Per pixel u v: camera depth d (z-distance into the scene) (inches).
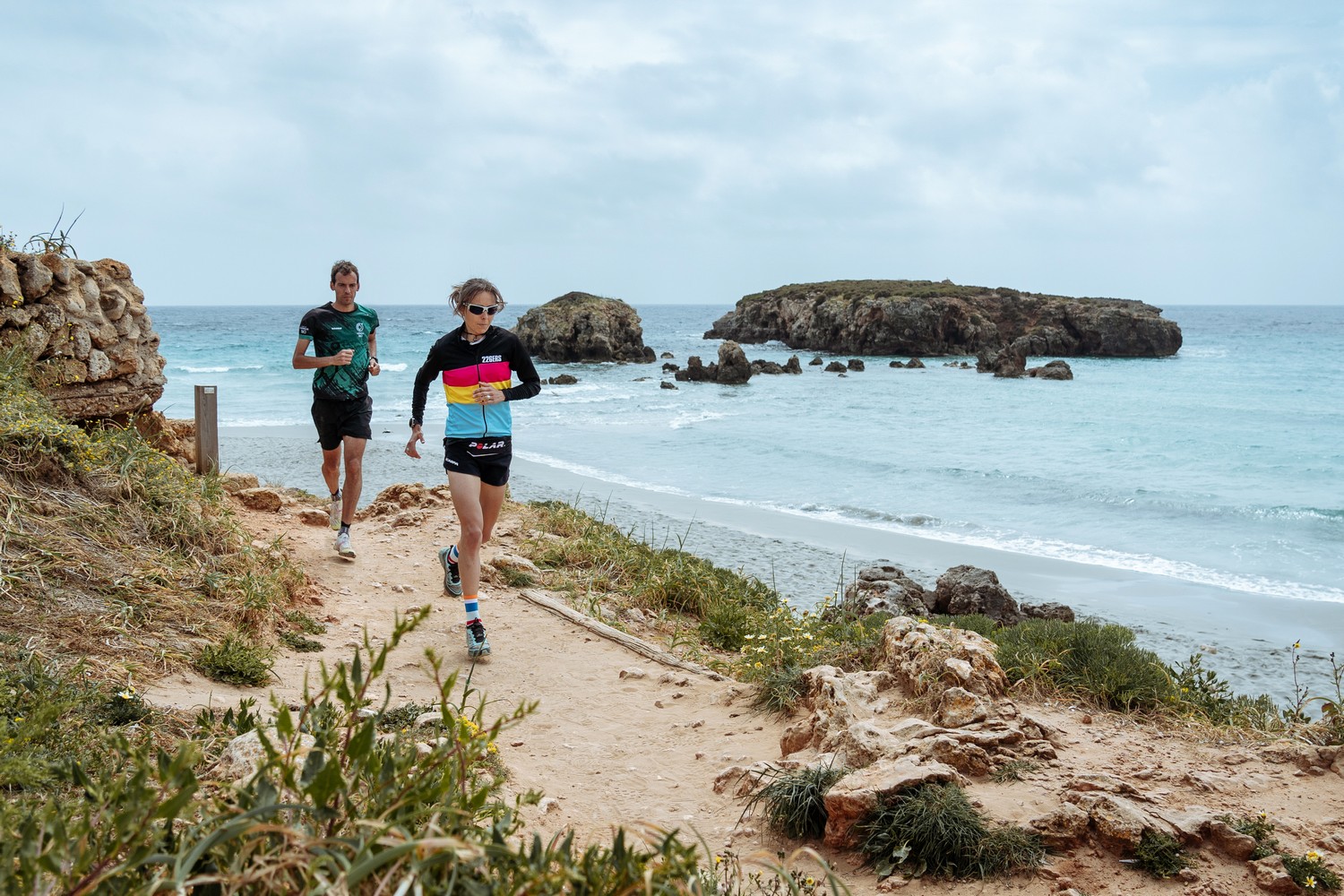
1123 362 2709.2
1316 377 2146.9
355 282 297.3
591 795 167.3
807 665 235.0
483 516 254.1
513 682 228.4
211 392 343.0
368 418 314.7
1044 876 134.2
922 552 626.8
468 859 62.3
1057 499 813.2
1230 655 438.9
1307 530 708.7
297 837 63.3
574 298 2802.7
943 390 1870.1
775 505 777.6
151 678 171.6
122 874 63.4
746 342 3681.1
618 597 340.2
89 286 302.4
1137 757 170.4
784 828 153.8
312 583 280.1
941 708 184.4
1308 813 147.6
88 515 220.2
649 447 1096.2
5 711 130.2
